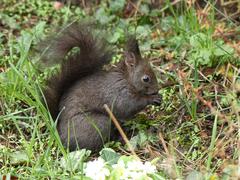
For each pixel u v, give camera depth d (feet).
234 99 35.65
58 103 35.50
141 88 35.40
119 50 42.11
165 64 40.83
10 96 37.11
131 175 27.94
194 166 32.48
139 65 35.50
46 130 35.04
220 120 35.27
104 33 39.68
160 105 37.11
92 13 46.75
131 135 36.29
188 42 41.60
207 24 41.16
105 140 35.06
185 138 35.22
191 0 42.55
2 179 31.19
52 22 45.73
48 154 32.17
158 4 46.96
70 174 31.01
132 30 44.37
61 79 35.86
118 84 35.47
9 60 39.22
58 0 48.49
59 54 36.06
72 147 34.58
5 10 46.68
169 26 43.98
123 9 47.14
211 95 37.58
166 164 30.96
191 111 36.22
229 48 39.40
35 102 36.37
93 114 35.01
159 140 35.06
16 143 35.09
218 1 45.09
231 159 32.14
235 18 44.50
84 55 36.09
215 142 34.27
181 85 37.60
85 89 35.45
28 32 42.93
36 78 37.14
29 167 32.30
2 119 35.29
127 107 35.55
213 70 39.55
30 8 47.09
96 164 28.40
